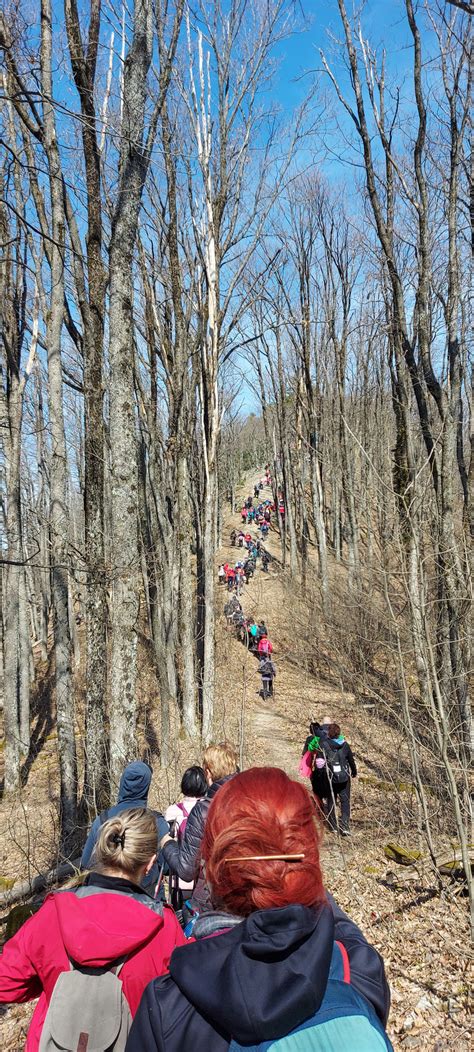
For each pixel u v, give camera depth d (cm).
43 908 198
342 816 862
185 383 1608
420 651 573
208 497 1392
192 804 417
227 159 1303
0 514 1973
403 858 740
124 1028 180
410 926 616
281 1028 95
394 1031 486
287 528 3659
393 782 916
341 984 105
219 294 1380
